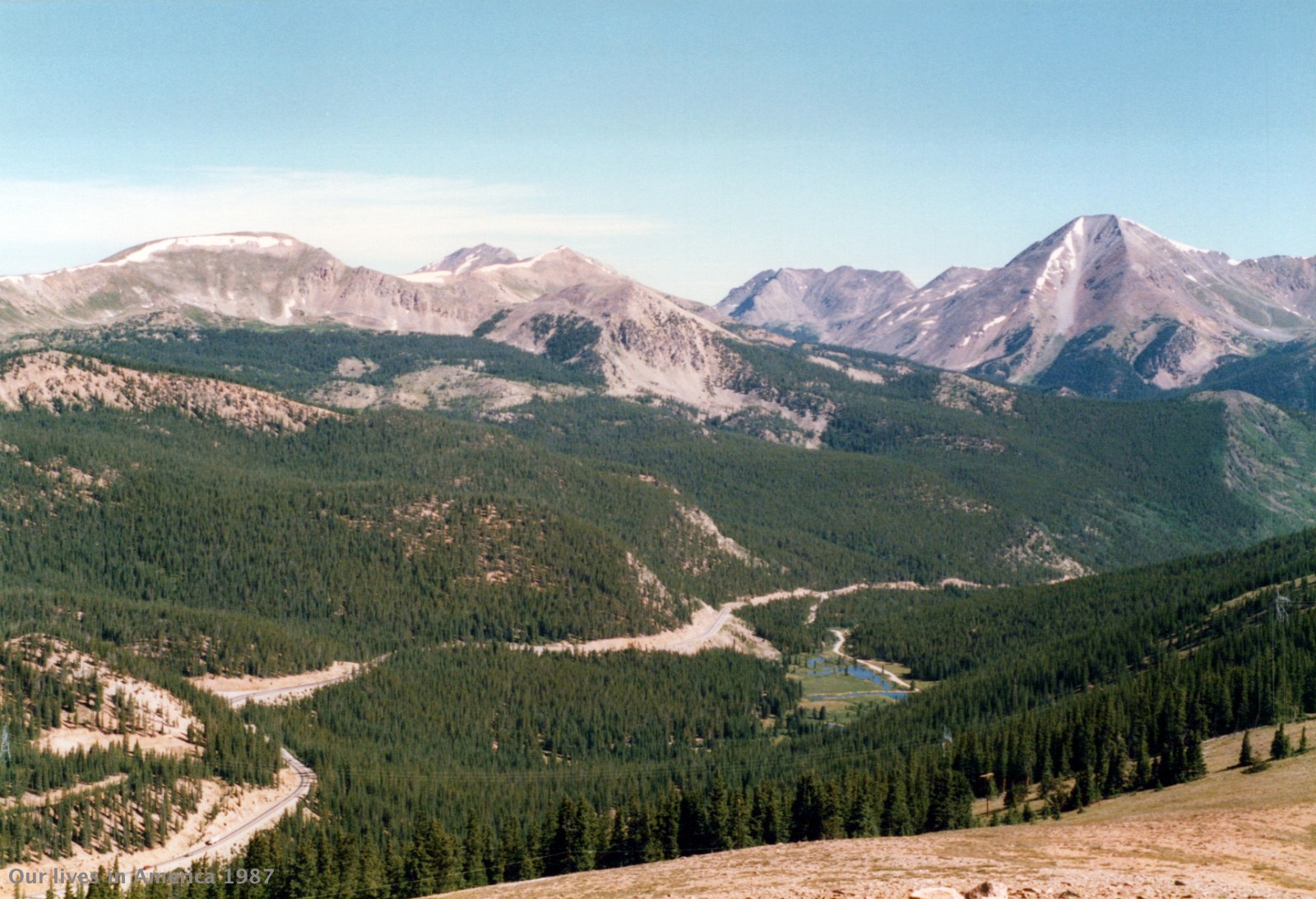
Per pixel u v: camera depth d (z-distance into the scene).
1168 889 112.50
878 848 156.00
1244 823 148.38
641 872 157.00
